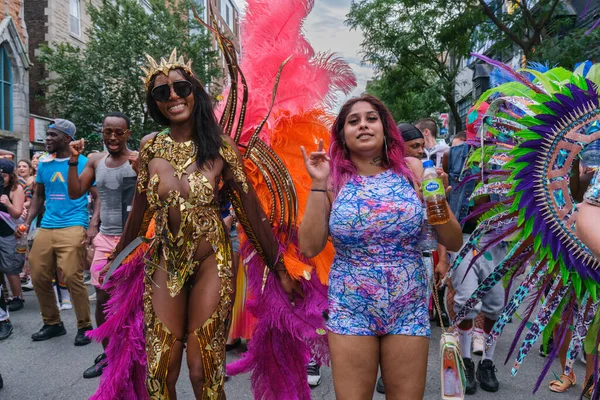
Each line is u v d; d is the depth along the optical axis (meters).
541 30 10.71
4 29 17.80
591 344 2.19
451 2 12.45
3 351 4.84
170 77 2.54
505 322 2.38
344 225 2.39
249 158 3.05
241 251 3.19
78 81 17.91
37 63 20.77
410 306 2.37
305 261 3.20
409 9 15.15
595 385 2.19
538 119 2.22
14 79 18.72
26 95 19.12
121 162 4.42
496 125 2.50
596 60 8.86
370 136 2.46
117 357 2.86
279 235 3.12
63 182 4.91
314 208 2.48
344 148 2.61
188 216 2.50
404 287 2.35
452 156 4.71
